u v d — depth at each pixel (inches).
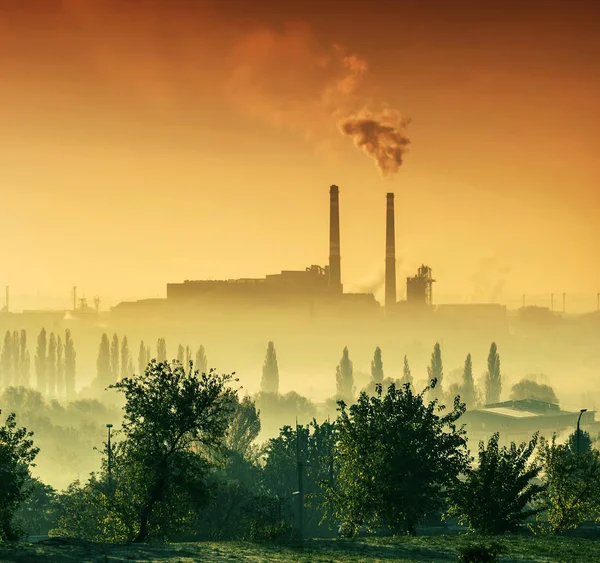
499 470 3779.5
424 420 3791.8
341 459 3878.0
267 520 4697.3
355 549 2957.7
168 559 2603.3
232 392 3678.6
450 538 3280.0
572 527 3932.1
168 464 3491.6
